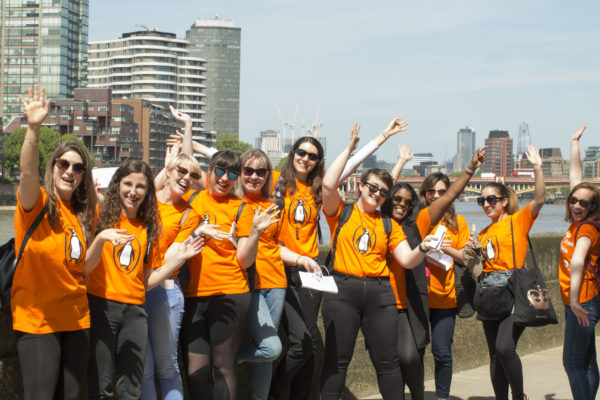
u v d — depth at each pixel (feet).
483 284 19.24
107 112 560.61
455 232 20.44
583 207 17.75
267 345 16.08
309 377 17.90
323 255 20.21
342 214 17.47
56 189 13.00
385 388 16.99
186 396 16.94
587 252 17.24
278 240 17.67
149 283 14.32
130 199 14.01
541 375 24.82
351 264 17.03
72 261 12.78
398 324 17.88
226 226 15.48
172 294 14.89
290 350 17.28
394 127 20.12
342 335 16.98
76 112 557.33
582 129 20.35
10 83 627.87
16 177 483.92
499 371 19.71
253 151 17.10
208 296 15.25
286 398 19.12
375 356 17.08
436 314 20.35
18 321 12.48
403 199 18.07
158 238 14.47
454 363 25.67
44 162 439.22
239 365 18.11
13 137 443.73
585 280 17.60
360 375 21.97
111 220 13.94
